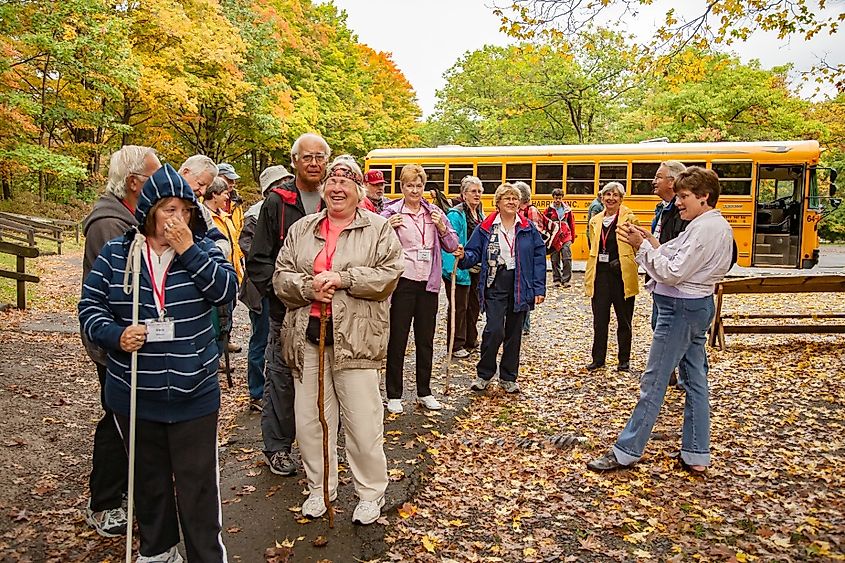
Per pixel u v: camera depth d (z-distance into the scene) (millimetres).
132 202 3455
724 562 3477
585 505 4176
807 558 3498
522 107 26703
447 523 3920
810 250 16469
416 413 5852
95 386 6645
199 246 3098
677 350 4488
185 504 3076
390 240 3734
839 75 10289
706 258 4297
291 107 27578
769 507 4090
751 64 28219
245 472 4520
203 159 4918
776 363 7613
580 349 8812
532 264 6453
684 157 17062
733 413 5914
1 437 4992
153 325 2941
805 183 16406
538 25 8992
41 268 15984
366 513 3807
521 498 4258
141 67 20391
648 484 4461
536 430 5578
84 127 21781
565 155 17938
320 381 3627
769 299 12719
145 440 3062
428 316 5875
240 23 26750
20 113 18938
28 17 17734
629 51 10094
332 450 3963
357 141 31734
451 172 18812
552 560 3535
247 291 5430
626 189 17516
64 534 3670
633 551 3621
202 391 3045
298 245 3768
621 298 7289
